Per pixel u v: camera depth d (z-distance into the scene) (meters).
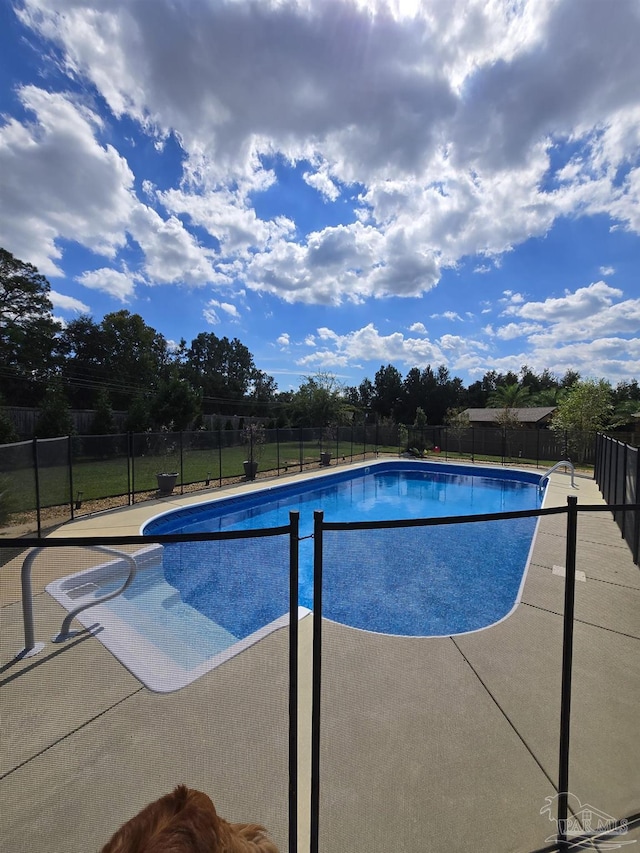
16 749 2.08
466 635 3.46
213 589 3.26
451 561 5.33
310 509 11.39
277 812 1.77
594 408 18.78
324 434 18.19
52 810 1.77
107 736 2.17
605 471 10.05
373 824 1.72
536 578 4.78
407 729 2.29
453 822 1.73
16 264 25.27
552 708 2.51
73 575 3.71
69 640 2.96
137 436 10.40
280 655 2.96
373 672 2.86
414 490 14.28
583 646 3.30
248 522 9.75
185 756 2.04
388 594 4.36
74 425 20.28
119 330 36.25
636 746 2.19
